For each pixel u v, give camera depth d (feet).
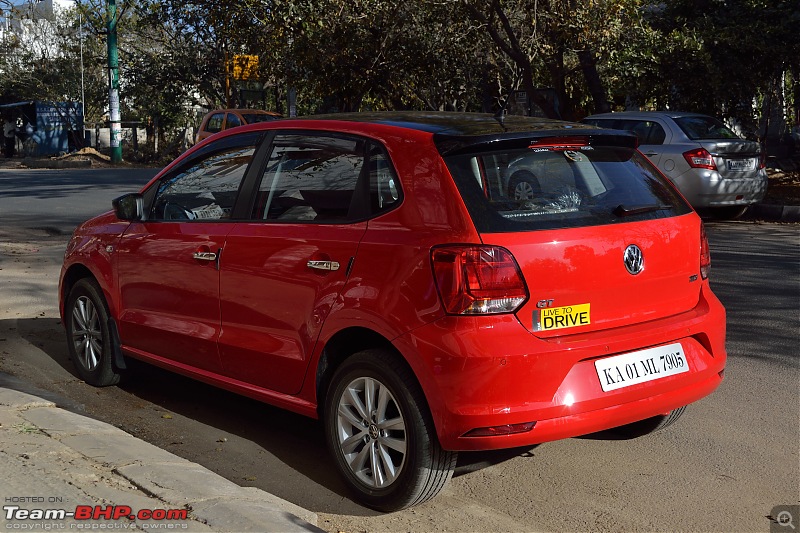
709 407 17.25
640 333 12.65
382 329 12.28
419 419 12.01
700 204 41.73
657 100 58.95
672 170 41.98
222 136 16.58
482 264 11.59
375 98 69.00
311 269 13.52
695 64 54.44
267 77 74.28
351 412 13.12
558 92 57.98
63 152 137.39
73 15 143.54
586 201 12.86
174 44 123.44
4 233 42.65
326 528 12.23
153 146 142.61
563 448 15.25
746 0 57.41
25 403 15.70
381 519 12.56
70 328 19.45
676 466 14.42
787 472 14.15
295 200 14.46
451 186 12.23
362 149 13.64
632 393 12.41
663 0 60.95
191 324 16.05
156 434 16.25
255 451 15.42
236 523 10.83
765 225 43.45
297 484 13.94
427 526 12.32
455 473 14.23
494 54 67.82
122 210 17.70
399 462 12.59
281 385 14.35
